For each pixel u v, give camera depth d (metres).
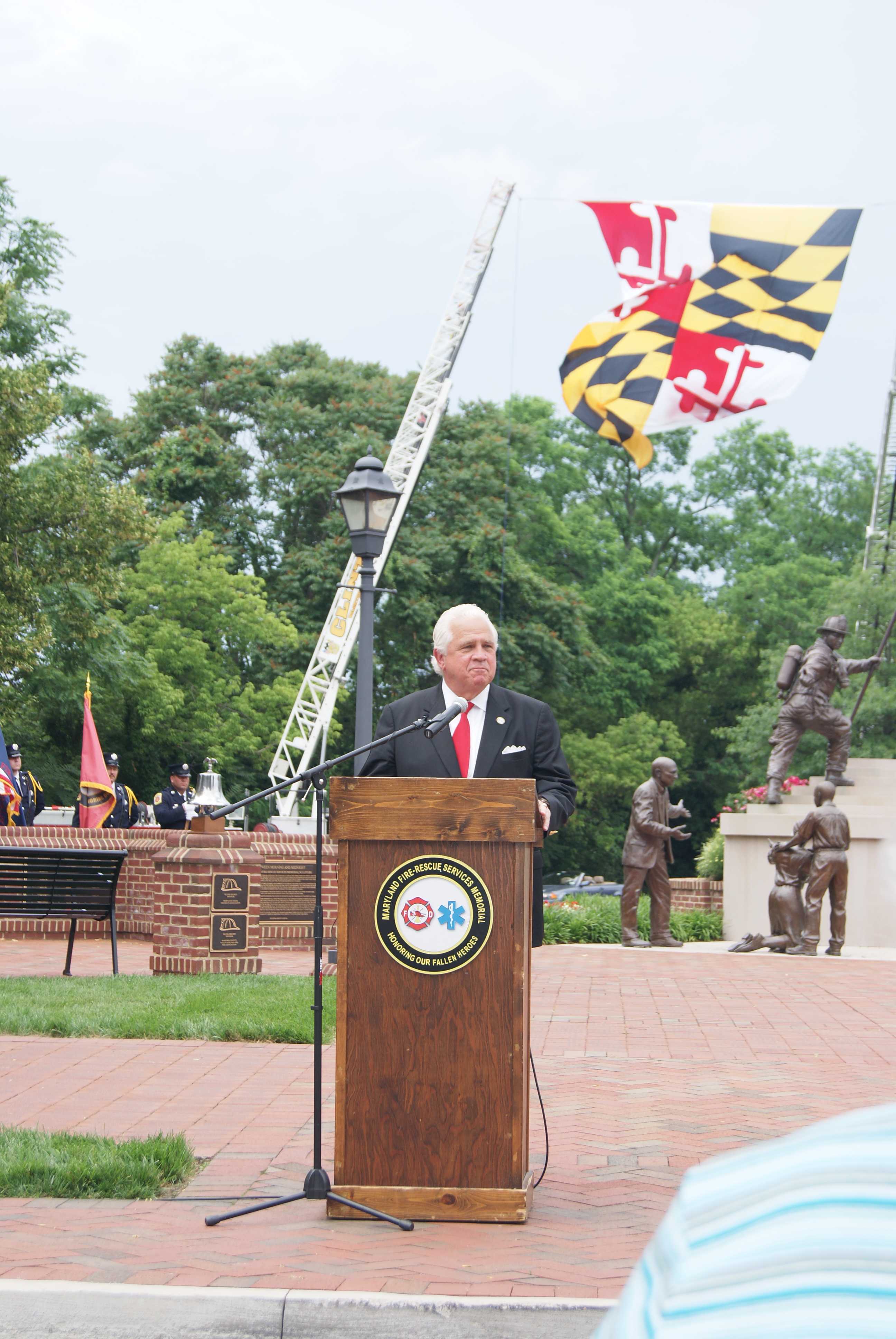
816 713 19.55
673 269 17.44
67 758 36.75
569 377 17.92
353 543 12.22
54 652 30.52
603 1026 9.48
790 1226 0.79
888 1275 0.74
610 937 18.50
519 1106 4.53
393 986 4.58
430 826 4.53
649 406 17.67
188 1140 5.64
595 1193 4.91
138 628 36.84
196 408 43.22
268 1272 3.97
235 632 38.22
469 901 4.54
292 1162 5.29
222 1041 8.15
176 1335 3.65
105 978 10.71
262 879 15.09
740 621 54.97
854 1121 0.86
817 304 17.19
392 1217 4.50
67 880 11.19
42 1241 4.25
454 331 34.00
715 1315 0.77
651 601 52.00
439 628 5.14
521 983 4.54
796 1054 8.27
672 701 55.75
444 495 42.59
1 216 34.47
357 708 12.11
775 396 17.31
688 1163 5.39
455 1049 4.55
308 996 9.53
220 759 36.53
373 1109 4.57
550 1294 3.78
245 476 43.59
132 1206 4.69
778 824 19.08
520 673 42.94
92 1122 5.94
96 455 30.94
